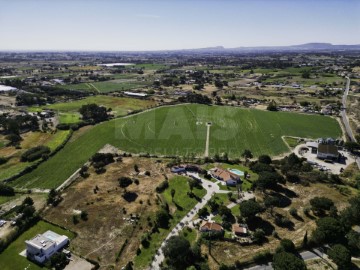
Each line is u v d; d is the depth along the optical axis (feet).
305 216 324.39
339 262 236.84
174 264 256.93
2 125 619.67
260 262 255.70
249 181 407.03
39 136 590.55
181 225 313.73
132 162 476.13
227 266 247.91
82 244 289.12
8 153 508.94
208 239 285.02
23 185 412.36
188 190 384.06
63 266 260.83
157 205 352.49
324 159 485.97
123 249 281.13
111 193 381.40
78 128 640.99
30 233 307.58
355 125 651.25
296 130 625.00
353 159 488.85
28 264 264.72
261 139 573.33
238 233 294.25
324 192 371.97
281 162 450.30
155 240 290.97
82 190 391.04
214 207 340.39
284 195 368.27
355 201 311.68
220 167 450.71
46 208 350.23
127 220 325.01
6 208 353.72
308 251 265.75
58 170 456.04
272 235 292.40
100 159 475.31
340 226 271.69
